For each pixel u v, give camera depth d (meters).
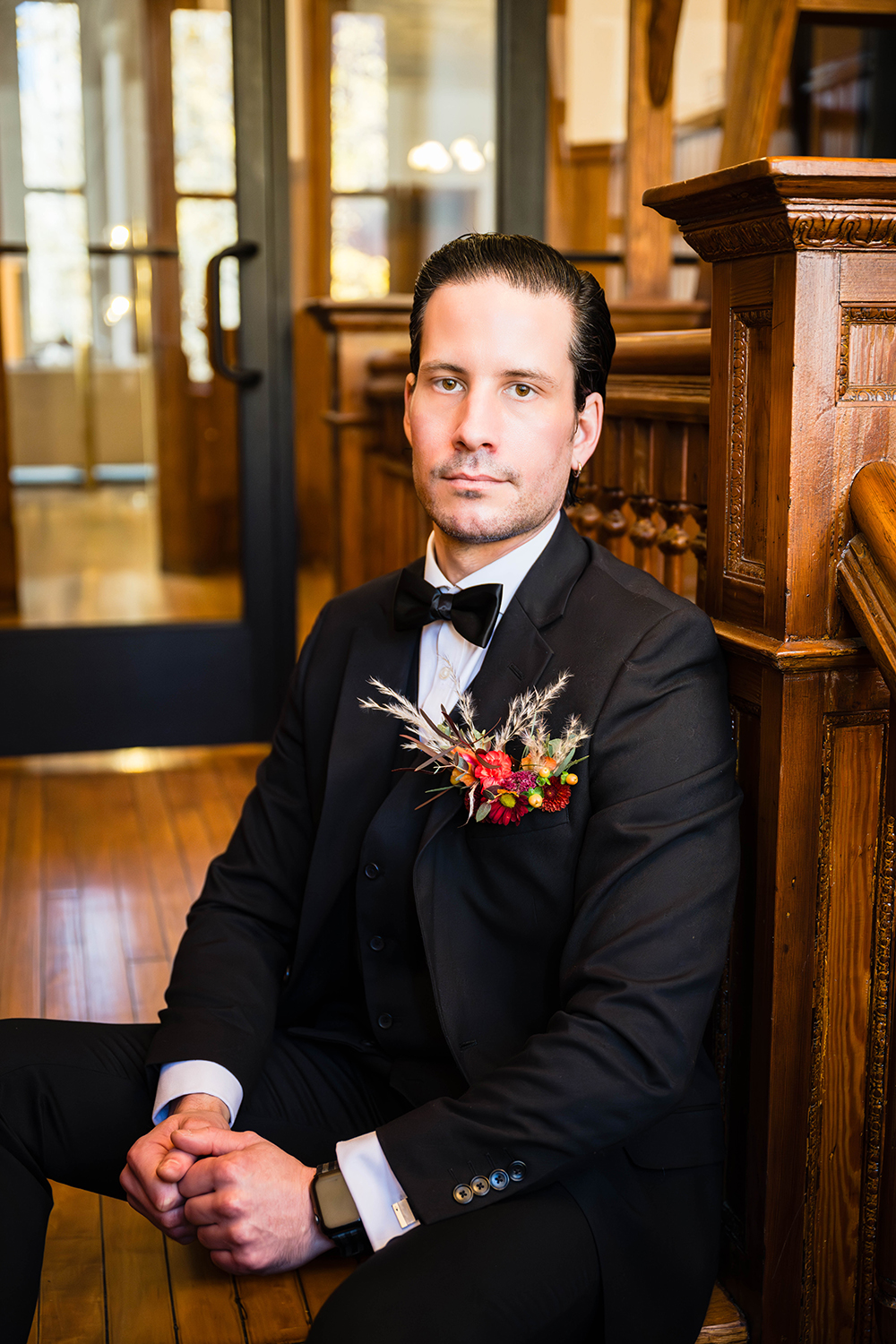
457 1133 1.14
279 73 3.66
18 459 3.79
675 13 3.62
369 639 1.45
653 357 1.64
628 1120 1.12
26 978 2.40
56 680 3.85
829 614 1.25
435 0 3.84
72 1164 1.32
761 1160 1.34
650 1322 1.20
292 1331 1.43
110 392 3.81
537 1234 1.14
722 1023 1.41
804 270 1.18
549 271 1.26
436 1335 1.06
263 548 3.94
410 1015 1.35
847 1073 1.35
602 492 1.95
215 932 1.45
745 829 1.36
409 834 1.33
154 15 3.60
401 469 3.22
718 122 4.24
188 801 3.50
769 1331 1.36
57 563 3.85
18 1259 1.20
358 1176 1.16
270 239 3.77
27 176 3.65
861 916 1.33
